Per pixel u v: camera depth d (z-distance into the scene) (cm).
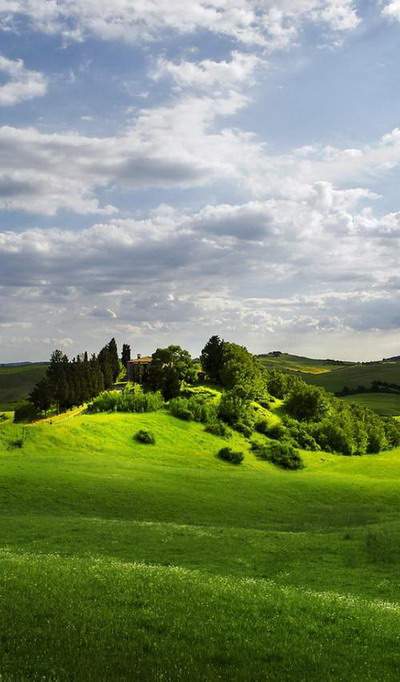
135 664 1529
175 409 14550
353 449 15412
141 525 4878
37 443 10206
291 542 4378
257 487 8194
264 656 1670
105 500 6391
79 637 1681
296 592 2544
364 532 4756
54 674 1421
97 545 4016
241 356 19612
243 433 14562
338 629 1962
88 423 11825
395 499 8281
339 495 8244
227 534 4609
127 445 11356
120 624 1817
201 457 11738
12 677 1382
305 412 17488
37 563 2717
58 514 5712
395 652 1780
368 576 3441
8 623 1759
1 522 4856
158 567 2930
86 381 18838
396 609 2375
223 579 2692
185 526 4991
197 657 1617
